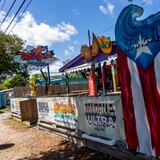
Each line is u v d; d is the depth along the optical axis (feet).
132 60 19.10
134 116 19.58
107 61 41.50
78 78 82.53
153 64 17.39
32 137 38.24
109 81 49.55
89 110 26.76
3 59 106.93
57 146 31.04
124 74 20.06
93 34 39.22
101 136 25.05
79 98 28.71
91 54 40.11
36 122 46.37
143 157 19.17
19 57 70.64
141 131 19.04
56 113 36.09
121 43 19.95
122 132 21.72
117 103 22.11
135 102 19.31
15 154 30.78
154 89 17.51
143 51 18.06
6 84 152.66
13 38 107.45
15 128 48.83
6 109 101.50
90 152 26.40
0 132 47.24
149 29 17.38
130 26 18.86
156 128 17.66
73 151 27.91
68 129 32.65
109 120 23.45
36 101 44.47
